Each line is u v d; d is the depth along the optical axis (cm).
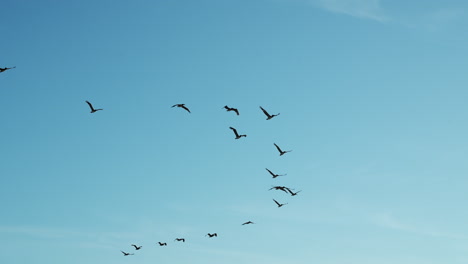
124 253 13788
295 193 10662
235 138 9712
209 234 13200
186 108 9062
